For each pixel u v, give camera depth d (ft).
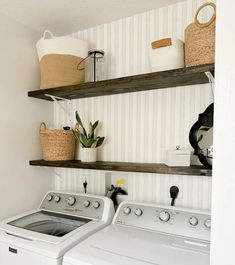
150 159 5.11
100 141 5.41
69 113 6.21
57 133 5.37
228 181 2.31
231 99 2.31
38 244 3.80
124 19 5.43
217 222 2.37
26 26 5.69
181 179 4.82
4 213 5.13
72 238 3.97
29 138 5.74
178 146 4.77
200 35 3.71
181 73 3.76
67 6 4.89
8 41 5.26
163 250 3.51
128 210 4.60
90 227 4.40
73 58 5.14
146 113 5.16
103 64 5.72
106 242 3.77
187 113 4.73
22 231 4.27
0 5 4.80
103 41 5.72
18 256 3.91
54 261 3.53
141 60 5.23
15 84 5.42
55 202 5.49
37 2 4.71
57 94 5.53
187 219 4.11
